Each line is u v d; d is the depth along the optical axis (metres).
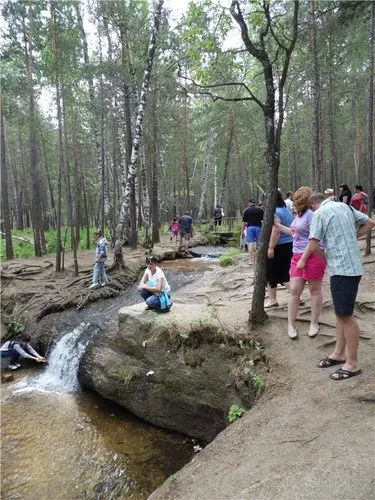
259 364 4.81
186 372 5.48
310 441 3.09
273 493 2.60
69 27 11.80
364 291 6.41
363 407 3.36
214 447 3.57
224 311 6.29
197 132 25.64
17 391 6.98
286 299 6.27
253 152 25.27
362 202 11.95
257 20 4.99
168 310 6.41
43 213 23.47
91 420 5.93
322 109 15.08
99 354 6.88
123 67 13.16
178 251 15.41
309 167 29.89
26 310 9.88
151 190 19.50
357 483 2.50
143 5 13.48
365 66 15.23
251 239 9.90
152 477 4.49
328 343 4.61
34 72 13.62
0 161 13.56
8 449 5.09
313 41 9.82
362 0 9.73
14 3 11.79
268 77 4.91
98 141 17.12
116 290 10.38
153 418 5.82
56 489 4.33
